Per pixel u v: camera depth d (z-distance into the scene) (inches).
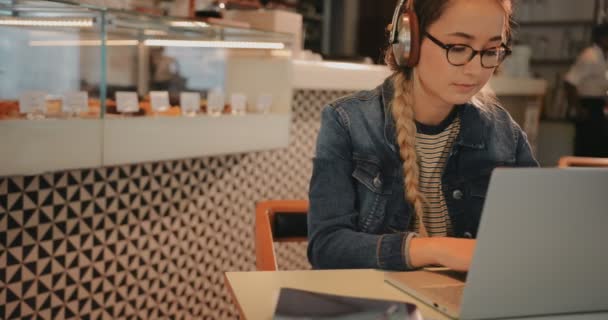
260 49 115.7
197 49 106.8
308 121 145.9
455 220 60.2
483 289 36.1
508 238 34.9
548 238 35.5
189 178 115.6
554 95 269.1
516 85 208.1
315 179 56.9
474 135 59.3
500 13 49.3
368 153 58.0
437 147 58.9
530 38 277.0
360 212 58.2
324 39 211.8
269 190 136.6
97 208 98.8
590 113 226.5
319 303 36.1
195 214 118.0
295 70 123.8
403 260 47.4
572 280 37.4
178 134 99.3
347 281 45.3
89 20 85.2
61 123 80.9
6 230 86.4
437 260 45.0
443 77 50.8
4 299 87.4
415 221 59.2
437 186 59.6
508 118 64.2
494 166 60.7
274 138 120.6
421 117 58.2
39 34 80.3
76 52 84.5
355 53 212.5
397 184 58.2
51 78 82.2
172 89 104.0
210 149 106.0
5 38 76.4
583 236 36.0
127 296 106.0
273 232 65.8
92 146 85.6
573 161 94.0
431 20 50.3
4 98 77.0
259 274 46.0
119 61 92.2
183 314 118.0
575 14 266.4
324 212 55.1
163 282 112.8
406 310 35.8
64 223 94.0
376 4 207.9
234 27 106.4
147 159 94.7
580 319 37.9
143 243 107.7
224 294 127.5
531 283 36.7
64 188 93.3
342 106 59.3
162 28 97.3
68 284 95.8
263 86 119.5
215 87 112.8
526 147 64.6
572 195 34.8
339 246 51.2
